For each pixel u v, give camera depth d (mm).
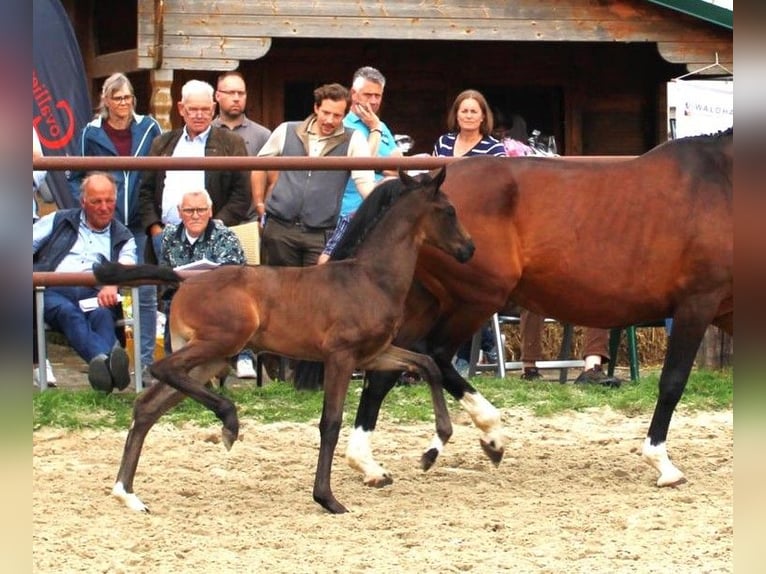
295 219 14070
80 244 13695
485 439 10617
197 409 12891
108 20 23828
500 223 10375
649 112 24875
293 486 10422
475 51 24609
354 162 12805
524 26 21469
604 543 8750
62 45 17172
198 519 9383
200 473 10812
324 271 9664
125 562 8234
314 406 13094
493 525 9164
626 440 12117
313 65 24281
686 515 9469
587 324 10734
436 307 10781
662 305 10516
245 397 13312
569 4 21469
